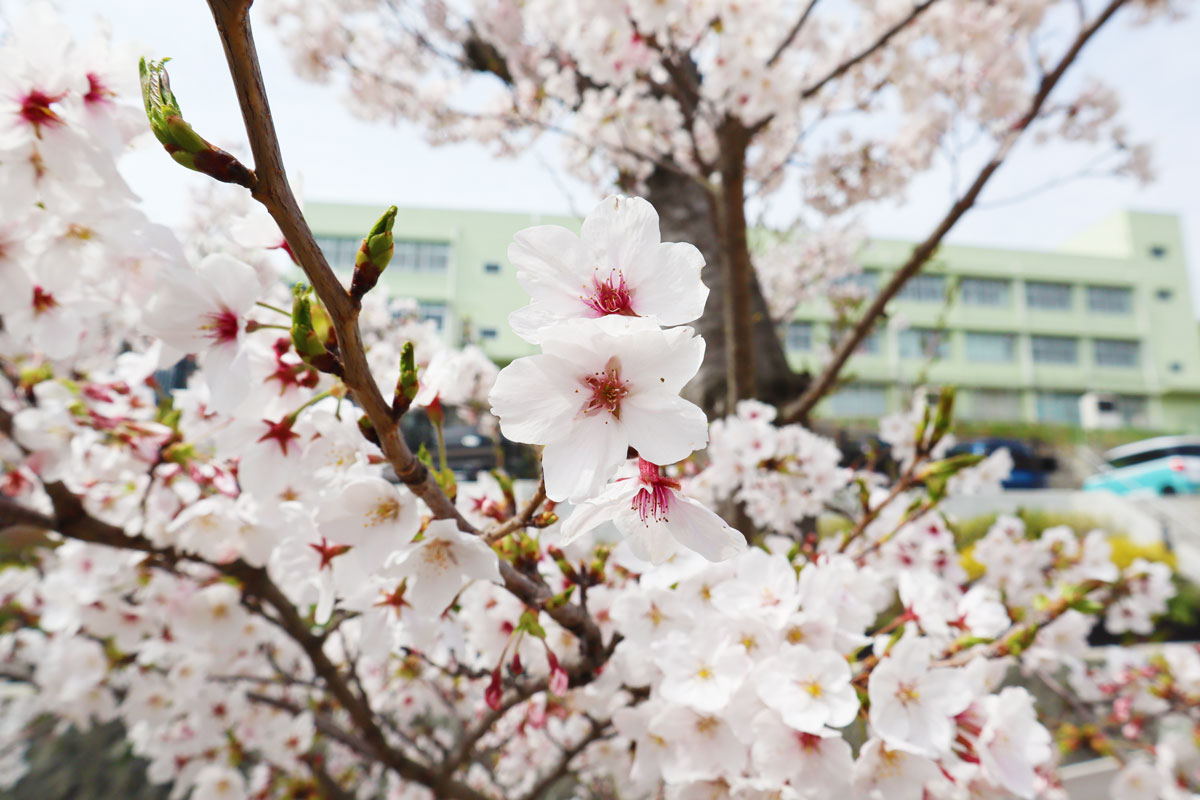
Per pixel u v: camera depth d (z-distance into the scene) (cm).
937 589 159
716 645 136
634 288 78
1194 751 329
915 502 187
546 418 74
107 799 460
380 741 244
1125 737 372
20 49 106
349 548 110
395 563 94
